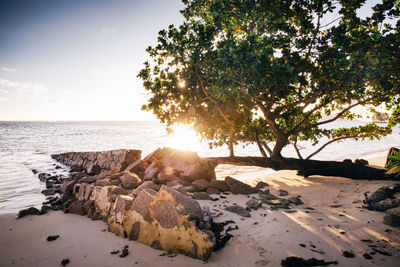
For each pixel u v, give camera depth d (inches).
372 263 130.0
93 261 146.8
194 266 134.4
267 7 273.1
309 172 392.2
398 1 260.4
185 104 368.5
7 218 246.5
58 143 1386.6
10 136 1973.4
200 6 386.9
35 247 171.6
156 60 343.9
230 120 386.3
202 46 311.4
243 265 133.6
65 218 240.8
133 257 148.7
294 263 130.3
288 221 197.2
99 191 249.8
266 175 483.2
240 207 231.0
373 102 355.3
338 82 274.8
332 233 169.6
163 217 161.3
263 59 227.3
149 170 396.8
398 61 228.8
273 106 375.2
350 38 241.4
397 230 165.6
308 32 274.2
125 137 1957.4
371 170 355.9
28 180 507.5
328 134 453.4
